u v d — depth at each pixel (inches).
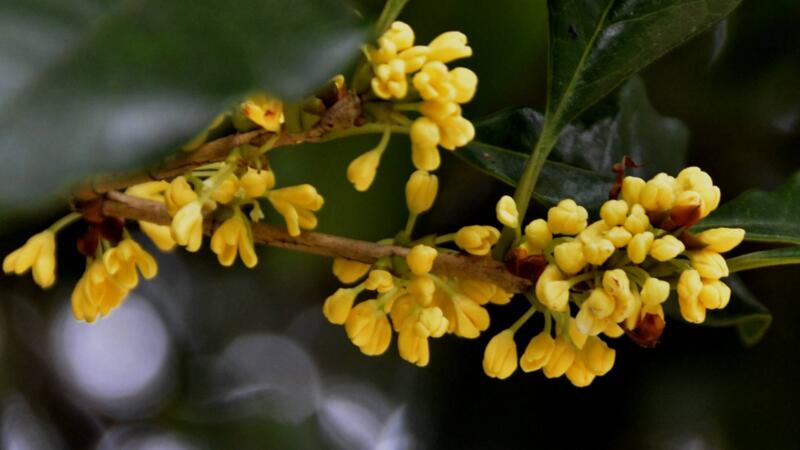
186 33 16.8
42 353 26.1
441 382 24.8
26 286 25.6
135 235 26.2
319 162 23.6
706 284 18.5
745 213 20.3
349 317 18.9
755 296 24.2
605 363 18.8
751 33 24.3
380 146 18.3
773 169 24.4
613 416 24.3
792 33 24.3
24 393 26.0
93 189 18.6
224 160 18.3
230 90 16.7
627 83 21.4
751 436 24.2
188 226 18.2
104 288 19.0
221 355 27.8
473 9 23.4
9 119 16.2
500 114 20.7
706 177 18.6
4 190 16.0
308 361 27.6
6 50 16.4
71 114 16.3
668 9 19.7
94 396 27.2
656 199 18.5
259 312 27.5
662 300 18.3
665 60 24.3
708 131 24.4
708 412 24.2
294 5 17.0
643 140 21.4
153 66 16.6
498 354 19.0
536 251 18.7
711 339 24.1
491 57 23.5
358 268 19.1
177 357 27.7
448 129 18.0
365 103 18.0
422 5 23.3
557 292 18.4
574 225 18.6
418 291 18.7
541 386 24.5
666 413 24.2
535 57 23.6
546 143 19.4
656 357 24.2
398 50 17.9
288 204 18.8
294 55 16.9
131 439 27.2
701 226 20.3
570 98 19.6
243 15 16.9
